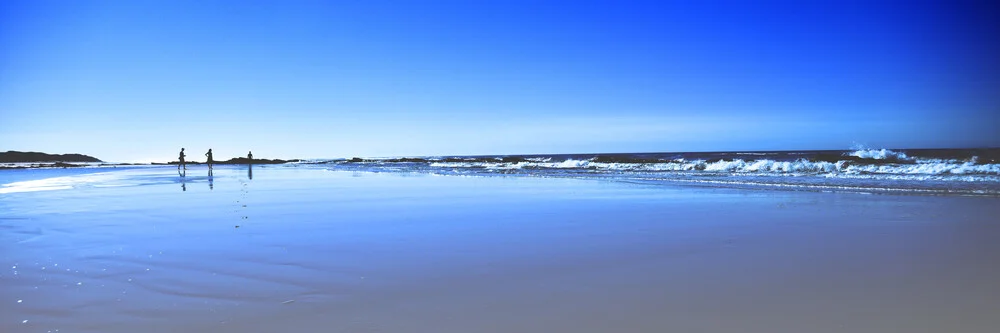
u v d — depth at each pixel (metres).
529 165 33.25
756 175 17.17
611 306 3.49
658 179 16.41
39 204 10.97
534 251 5.37
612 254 5.17
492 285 4.04
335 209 9.41
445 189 14.03
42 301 3.66
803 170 19.78
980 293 3.57
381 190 13.98
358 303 3.60
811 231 6.31
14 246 5.89
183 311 3.43
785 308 3.38
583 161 33.53
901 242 5.49
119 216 8.58
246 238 6.27
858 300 3.51
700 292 3.78
